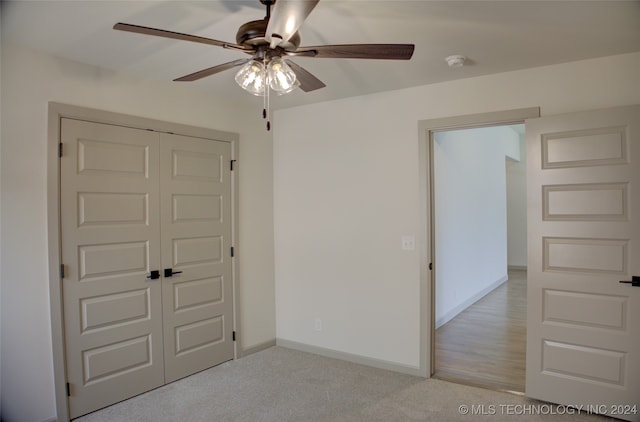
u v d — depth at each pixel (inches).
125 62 113.0
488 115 125.0
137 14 84.4
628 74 107.8
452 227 209.3
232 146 153.3
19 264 101.8
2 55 99.0
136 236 124.4
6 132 99.7
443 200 196.4
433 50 104.7
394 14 84.4
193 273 140.0
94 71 115.4
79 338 111.9
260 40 67.9
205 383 132.5
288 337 168.1
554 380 114.1
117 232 120.0
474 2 79.4
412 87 137.7
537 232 116.0
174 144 134.2
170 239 133.3
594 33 94.7
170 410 114.7
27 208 103.0
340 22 88.0
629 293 103.9
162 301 131.0
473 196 240.8
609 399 106.5
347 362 150.5
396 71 121.1
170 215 133.3
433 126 133.9
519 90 120.9
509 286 290.2
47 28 91.5
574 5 80.9
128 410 115.0
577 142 110.2
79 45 101.3
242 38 68.7
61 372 107.7
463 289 225.0
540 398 116.1
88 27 91.0
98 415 112.3
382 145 144.1
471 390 125.5
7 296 99.9
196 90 140.6
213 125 146.6
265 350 164.4
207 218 144.6
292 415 111.3
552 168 113.8
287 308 168.1
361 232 148.9
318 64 114.9
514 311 221.8
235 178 154.0
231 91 142.3
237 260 154.7
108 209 118.0
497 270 290.8
